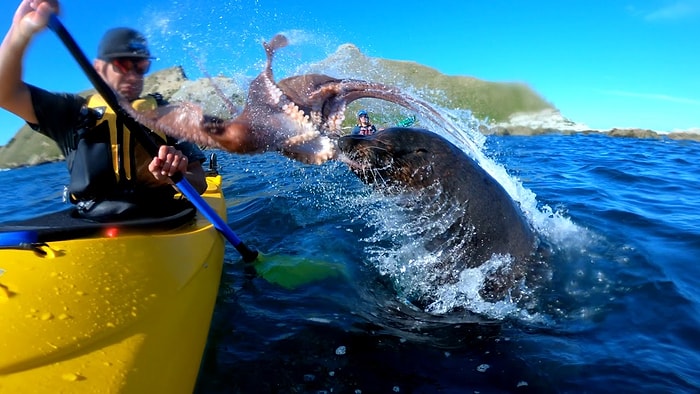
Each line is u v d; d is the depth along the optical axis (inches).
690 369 89.5
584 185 277.3
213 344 100.0
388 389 86.0
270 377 89.0
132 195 109.8
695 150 566.3
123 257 86.7
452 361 94.7
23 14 75.0
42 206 315.9
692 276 130.5
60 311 69.0
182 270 96.7
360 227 183.5
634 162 414.0
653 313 109.8
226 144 81.2
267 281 131.2
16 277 73.3
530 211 167.0
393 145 126.0
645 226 177.9
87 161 103.0
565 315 112.0
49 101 96.0
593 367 90.7
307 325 108.0
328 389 85.9
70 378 59.6
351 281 134.0
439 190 128.6
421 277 134.1
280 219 201.2
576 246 149.5
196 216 136.8
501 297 121.5
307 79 114.0
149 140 97.6
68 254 82.6
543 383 87.0
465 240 127.9
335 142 113.9
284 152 93.8
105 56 83.4
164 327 77.8
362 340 102.4
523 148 605.3
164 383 69.3
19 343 61.6
